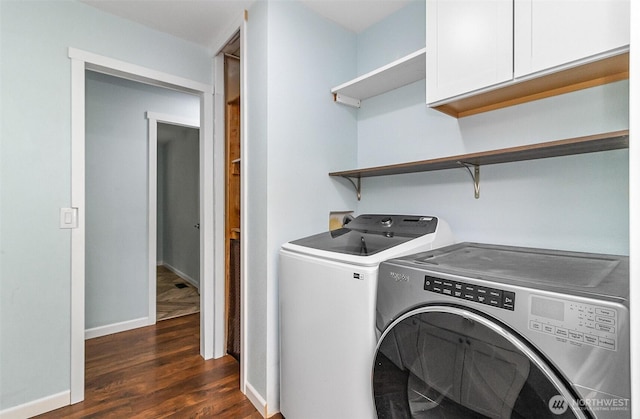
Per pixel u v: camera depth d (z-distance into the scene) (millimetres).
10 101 1631
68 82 1797
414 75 1718
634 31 524
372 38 2045
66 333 1784
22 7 1662
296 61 1803
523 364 756
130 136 2934
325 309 1308
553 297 716
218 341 2363
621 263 1021
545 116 1324
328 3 1826
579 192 1247
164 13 1946
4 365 1622
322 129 1937
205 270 2348
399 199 1903
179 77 2223
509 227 1443
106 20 1930
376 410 1117
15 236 1650
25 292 1676
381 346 1086
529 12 1075
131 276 2898
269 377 1707
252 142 1837
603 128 1182
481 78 1196
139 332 2809
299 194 1820
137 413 1703
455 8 1275
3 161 1616
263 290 1730
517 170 1417
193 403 1796
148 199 3010
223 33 2145
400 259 1161
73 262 1814
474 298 841
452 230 1657
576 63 987
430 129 1749
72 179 1811
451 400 917
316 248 1463
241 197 1923
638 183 515
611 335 634
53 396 1735
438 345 934
